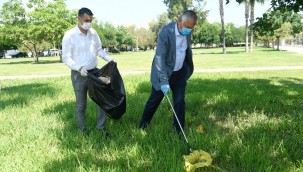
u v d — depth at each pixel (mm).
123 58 42906
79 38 4945
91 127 5336
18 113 6777
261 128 4949
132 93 8641
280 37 58094
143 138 4574
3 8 38906
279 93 8469
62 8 37219
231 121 5668
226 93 8094
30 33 37781
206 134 4758
